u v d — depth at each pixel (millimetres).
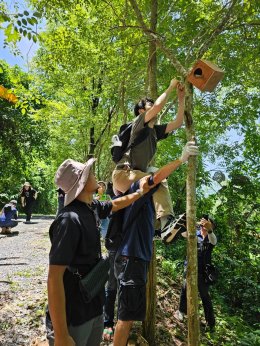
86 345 2506
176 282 7984
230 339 6215
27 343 4234
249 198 9562
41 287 5969
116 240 3357
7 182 23625
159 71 7414
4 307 5023
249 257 9352
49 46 7625
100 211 2859
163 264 8500
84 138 15859
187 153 2863
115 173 3258
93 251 2342
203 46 3422
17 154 20641
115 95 11664
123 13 6352
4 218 12109
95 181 2467
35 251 9141
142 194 2980
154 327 4766
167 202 3480
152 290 4719
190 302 3123
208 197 10055
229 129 9789
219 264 8938
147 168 3428
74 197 2314
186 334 5723
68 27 7414
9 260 7961
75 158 17859
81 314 2283
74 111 13422
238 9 4020
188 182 3141
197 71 3113
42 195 32094
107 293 4676
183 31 6609
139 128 3145
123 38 6113
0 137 19703
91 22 7148
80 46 7430
